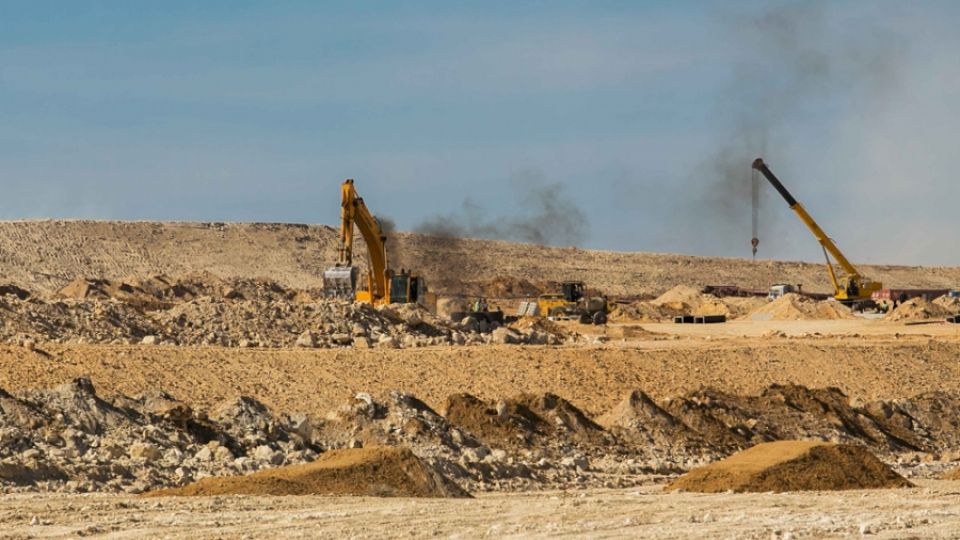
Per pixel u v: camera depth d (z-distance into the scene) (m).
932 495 106.50
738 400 179.25
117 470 114.56
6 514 90.38
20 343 166.62
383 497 102.75
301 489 104.12
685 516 88.75
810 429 175.62
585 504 98.00
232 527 84.25
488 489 122.00
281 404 160.50
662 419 164.12
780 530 79.94
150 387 157.38
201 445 128.38
